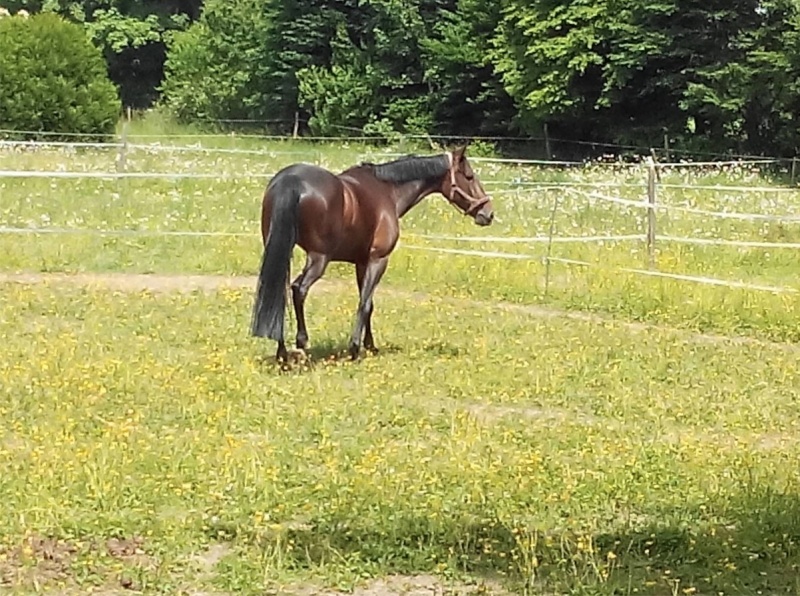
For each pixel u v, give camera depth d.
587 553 6.75
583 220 20.81
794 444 9.64
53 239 17.73
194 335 12.56
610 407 10.53
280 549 6.59
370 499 7.54
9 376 10.17
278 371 11.08
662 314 15.33
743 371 12.28
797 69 30.67
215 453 8.37
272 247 10.69
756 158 31.44
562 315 15.19
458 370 11.52
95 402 9.59
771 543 7.09
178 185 22.95
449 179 12.50
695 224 20.69
